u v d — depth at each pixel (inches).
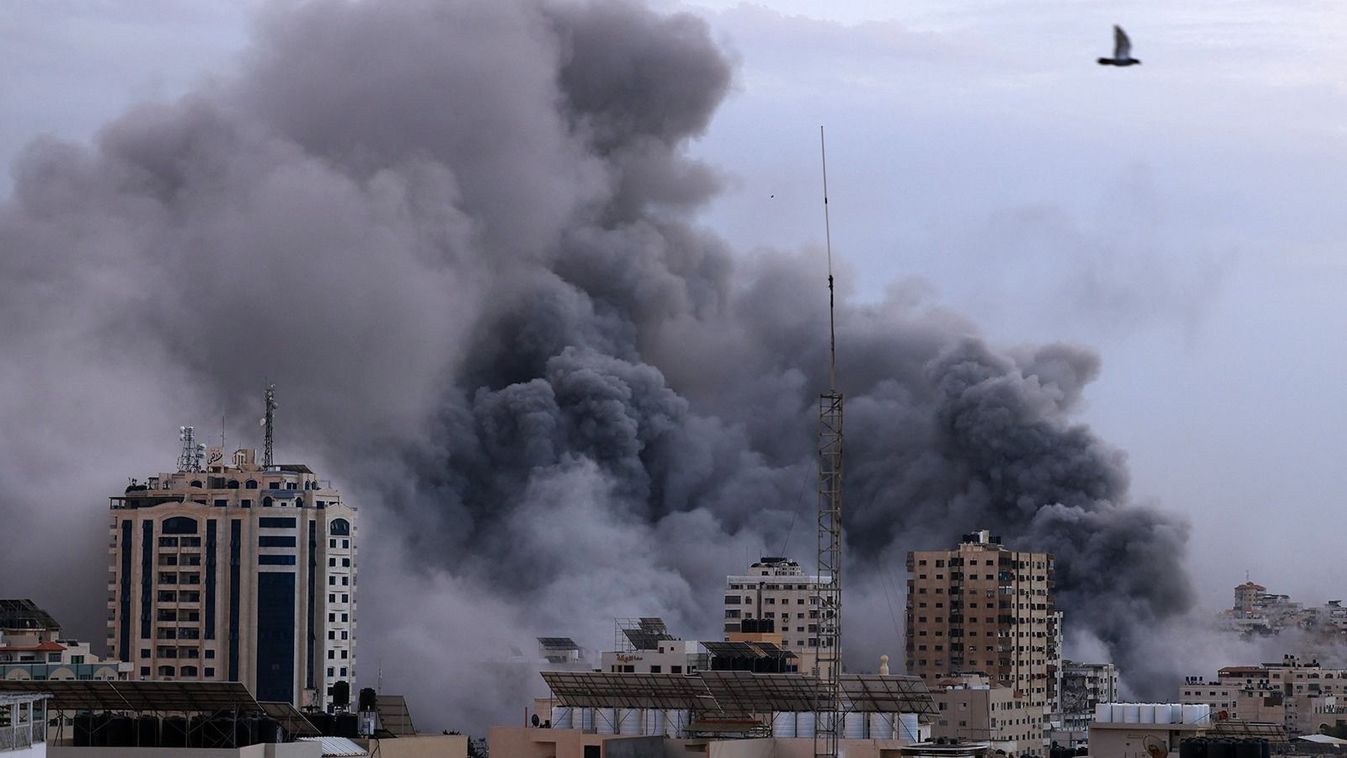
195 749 6043.3
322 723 7317.9
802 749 7701.8
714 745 7514.8
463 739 7234.3
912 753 7751.0
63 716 6348.4
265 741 6186.0
